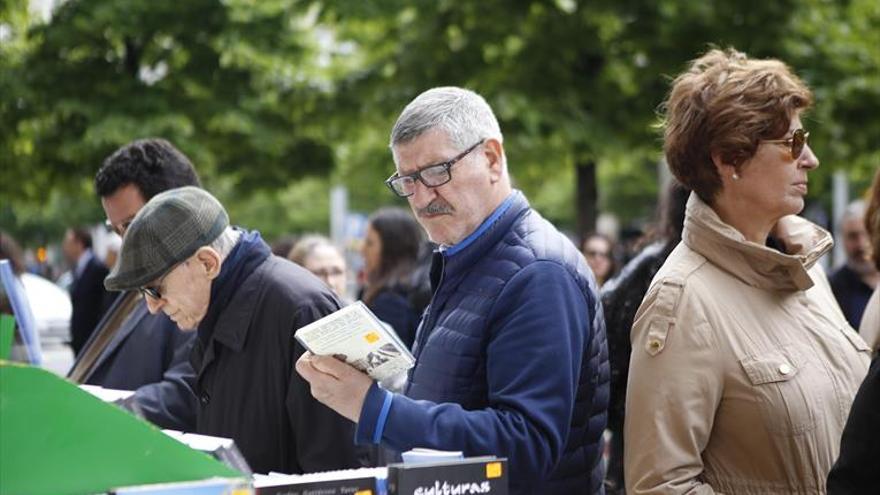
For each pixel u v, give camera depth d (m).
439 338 4.52
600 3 18.03
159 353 6.24
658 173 34.94
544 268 4.33
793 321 4.40
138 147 6.55
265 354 5.23
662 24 18.09
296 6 19.31
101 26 18.59
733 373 4.23
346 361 4.07
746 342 4.27
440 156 4.42
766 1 18.44
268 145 19.50
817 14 19.25
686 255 4.48
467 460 3.41
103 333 6.75
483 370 4.39
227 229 5.38
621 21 18.19
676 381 4.21
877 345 4.83
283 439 5.25
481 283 4.45
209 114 19.12
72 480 2.96
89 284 12.92
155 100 18.66
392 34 19.91
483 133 4.51
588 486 4.59
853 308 10.12
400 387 5.14
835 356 4.42
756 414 4.21
